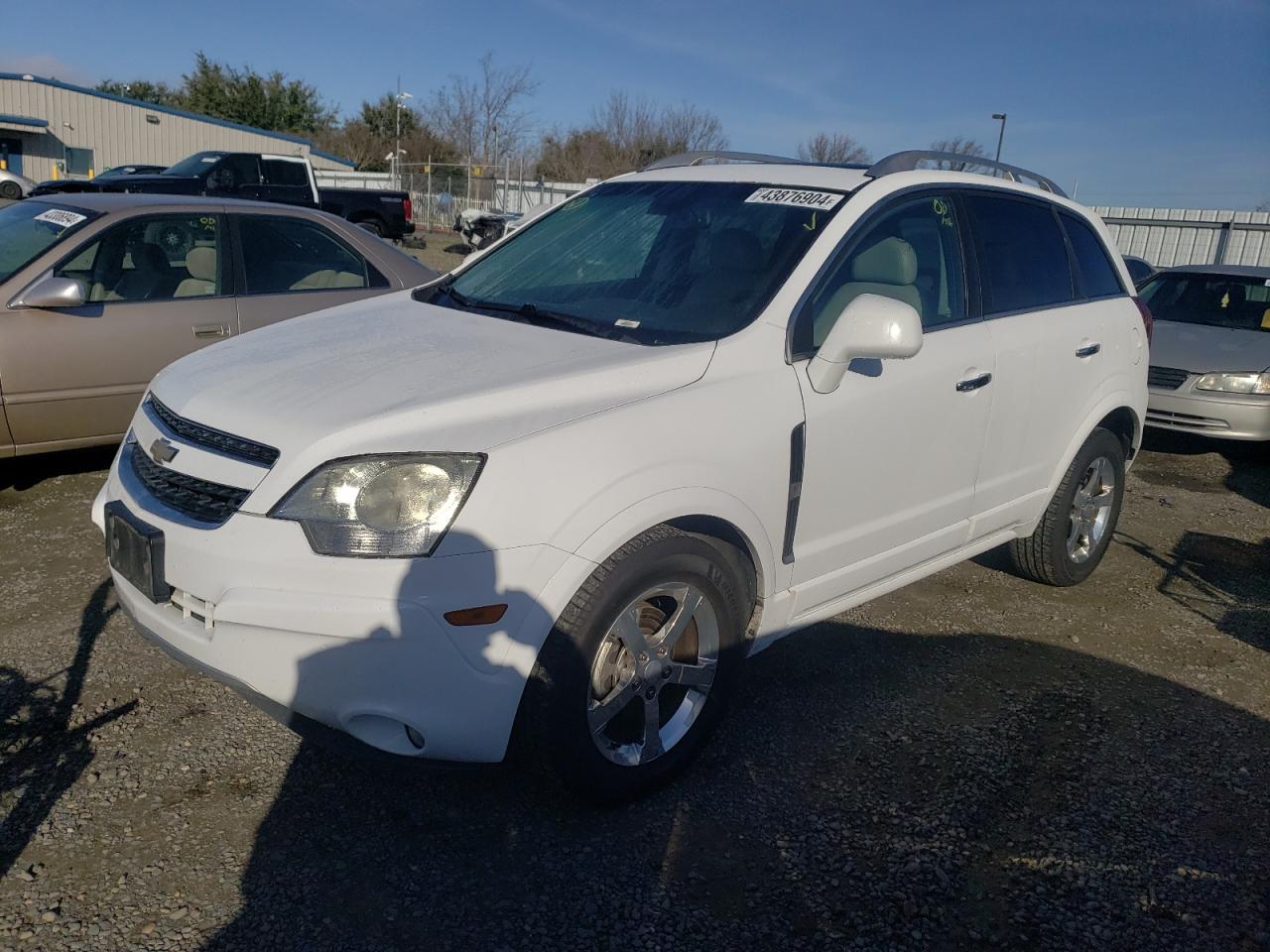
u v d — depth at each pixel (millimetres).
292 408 2678
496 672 2512
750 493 2980
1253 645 4414
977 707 3695
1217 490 7199
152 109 37812
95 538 4816
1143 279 10086
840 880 2723
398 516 2439
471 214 22281
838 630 4289
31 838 2693
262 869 2635
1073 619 4574
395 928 2459
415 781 3037
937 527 3840
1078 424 4418
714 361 3004
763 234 3490
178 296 5586
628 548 2686
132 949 2348
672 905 2590
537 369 2830
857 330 3029
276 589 2459
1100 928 2598
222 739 3197
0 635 3789
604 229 3902
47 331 5105
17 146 35719
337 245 6242
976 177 4133
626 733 3045
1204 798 3191
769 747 3342
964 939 2539
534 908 2549
